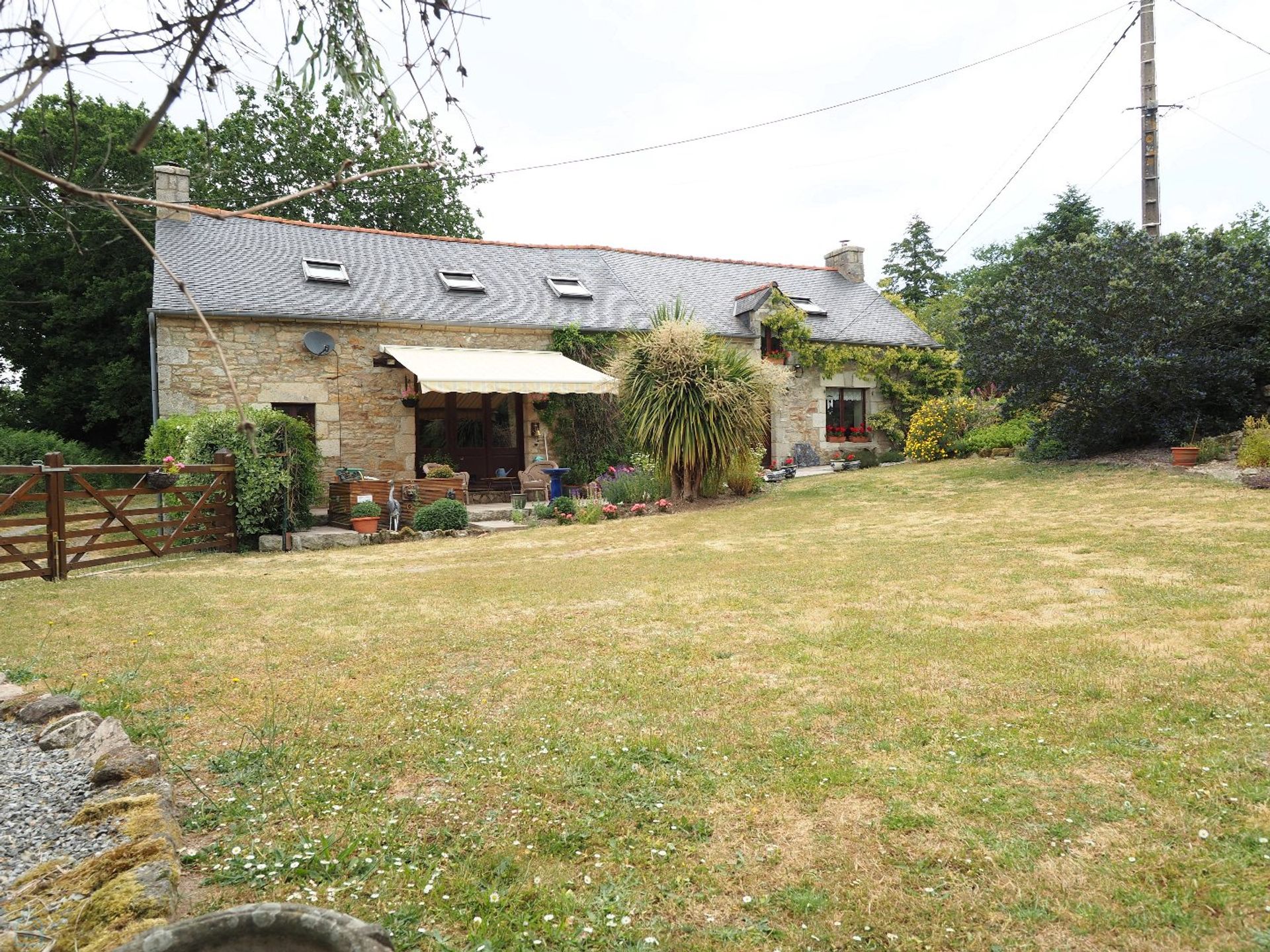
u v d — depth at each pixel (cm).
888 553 926
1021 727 402
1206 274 1371
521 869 289
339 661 555
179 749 400
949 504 1317
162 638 620
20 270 2202
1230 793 319
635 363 1522
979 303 1555
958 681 473
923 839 304
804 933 251
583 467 1856
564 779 361
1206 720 394
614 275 2167
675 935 251
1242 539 841
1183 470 1342
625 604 721
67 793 333
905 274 4234
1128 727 392
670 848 302
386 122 193
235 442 1217
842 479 1784
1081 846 292
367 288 1756
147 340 2380
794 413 2141
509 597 765
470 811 334
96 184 156
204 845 305
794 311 2088
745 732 412
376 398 1667
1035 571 777
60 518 953
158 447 1409
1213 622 559
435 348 1689
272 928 177
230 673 528
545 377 1563
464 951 243
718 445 1462
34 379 2450
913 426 2078
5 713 439
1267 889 258
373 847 303
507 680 507
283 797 344
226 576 943
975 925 252
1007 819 314
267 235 1861
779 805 336
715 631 612
